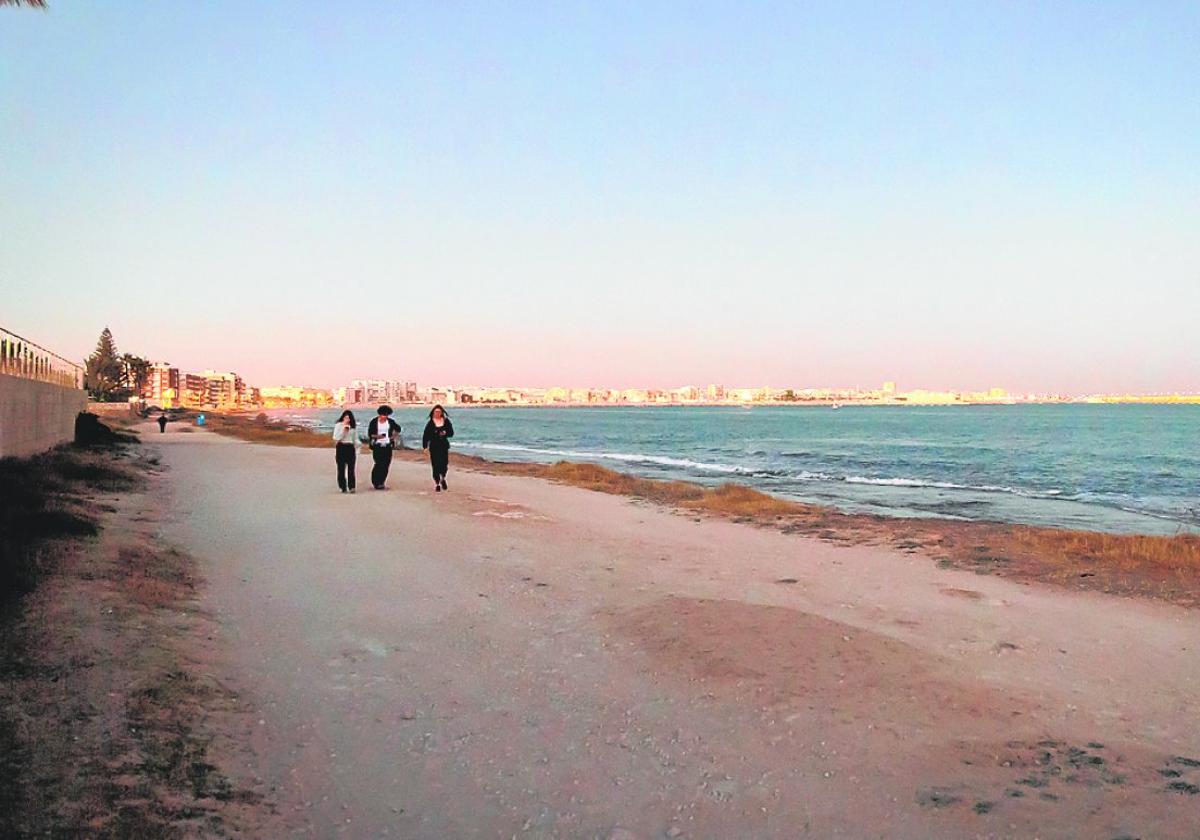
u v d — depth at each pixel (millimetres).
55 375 29203
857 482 31094
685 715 5668
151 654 6344
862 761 4934
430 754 5016
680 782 4684
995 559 11961
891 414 195750
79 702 5207
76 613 7062
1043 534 14188
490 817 4266
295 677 6355
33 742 4574
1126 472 38281
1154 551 12258
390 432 20234
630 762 4941
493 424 126562
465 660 6883
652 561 11516
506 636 7605
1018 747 5148
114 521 12766
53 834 3697
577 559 11539
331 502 17469
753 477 33688
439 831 4113
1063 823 4184
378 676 6430
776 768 4855
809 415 191625
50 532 10133
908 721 5520
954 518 19938
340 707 5754
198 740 4977
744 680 6223
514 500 18828
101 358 129000
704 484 29750
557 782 4668
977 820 4227
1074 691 6336
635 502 19172
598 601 8969
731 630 7297
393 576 10172
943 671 6508
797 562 11695
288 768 4762
